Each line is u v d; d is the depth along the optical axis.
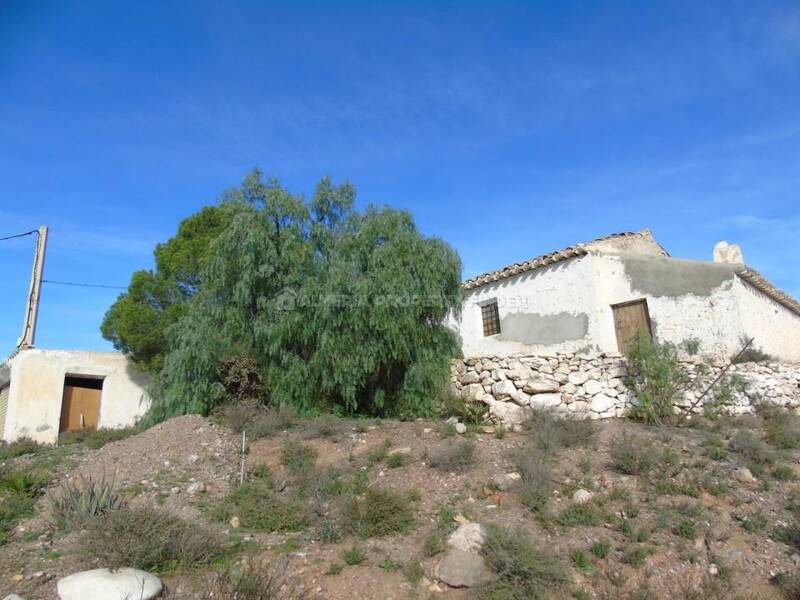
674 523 6.88
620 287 14.55
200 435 10.09
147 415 12.40
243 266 11.70
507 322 16.42
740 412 11.07
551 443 8.85
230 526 7.16
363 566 6.15
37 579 5.72
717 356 13.05
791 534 6.68
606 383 11.32
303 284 11.71
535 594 5.60
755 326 13.73
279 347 11.52
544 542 6.49
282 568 6.05
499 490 7.64
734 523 6.99
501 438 9.55
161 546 6.06
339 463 8.76
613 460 8.45
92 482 8.07
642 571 6.09
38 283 17.59
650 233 17.19
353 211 13.06
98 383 17.36
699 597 5.68
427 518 7.11
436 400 11.62
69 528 6.77
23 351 16.08
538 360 11.11
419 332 11.70
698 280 13.67
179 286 17.14
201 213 17.75
